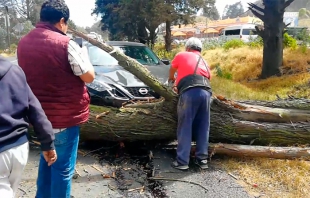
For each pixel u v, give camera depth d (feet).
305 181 11.21
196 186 11.01
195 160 13.08
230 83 32.68
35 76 7.66
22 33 118.11
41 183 8.84
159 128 13.70
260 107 14.69
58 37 7.70
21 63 7.81
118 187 10.92
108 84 16.60
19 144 5.85
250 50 46.75
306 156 12.66
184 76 12.32
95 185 11.01
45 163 8.72
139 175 11.91
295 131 13.79
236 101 15.75
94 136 13.84
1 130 5.60
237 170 12.25
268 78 34.60
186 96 12.02
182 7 76.84
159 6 71.15
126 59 12.79
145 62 21.97
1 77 5.75
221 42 68.23
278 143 13.89
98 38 12.64
